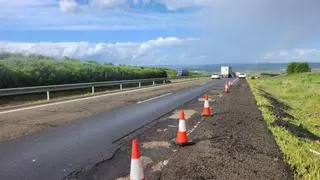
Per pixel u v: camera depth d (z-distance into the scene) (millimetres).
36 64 30297
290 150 9477
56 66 32469
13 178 6863
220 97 26625
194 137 10820
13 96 24438
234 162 8102
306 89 42125
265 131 12203
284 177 7254
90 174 7148
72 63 39031
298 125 16516
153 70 59250
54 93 29438
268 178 7109
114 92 31094
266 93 37281
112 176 7043
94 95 27281
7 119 14117
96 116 15266
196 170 7398
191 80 71188
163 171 7340
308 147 10750
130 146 9547
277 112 19141
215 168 7594
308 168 8086
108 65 48125
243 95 29109
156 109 18109
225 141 10266
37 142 9891
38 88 22828
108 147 9383
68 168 7508
